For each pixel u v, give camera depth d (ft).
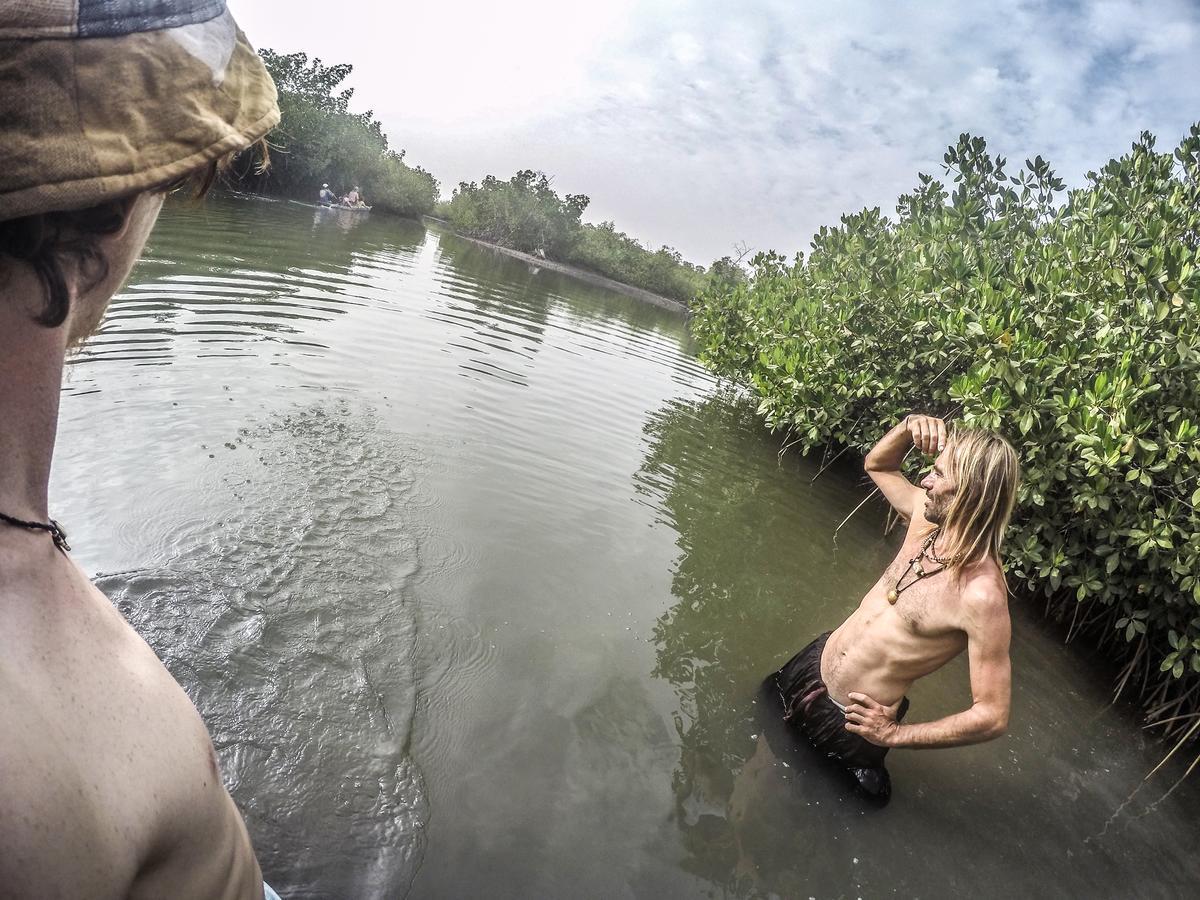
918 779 10.85
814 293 29.89
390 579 12.27
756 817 9.27
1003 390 17.53
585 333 44.55
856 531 21.18
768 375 26.50
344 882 7.11
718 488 21.79
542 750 9.53
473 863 7.69
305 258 40.40
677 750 10.12
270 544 12.25
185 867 1.85
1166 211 18.62
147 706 1.72
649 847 8.46
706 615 14.01
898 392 24.17
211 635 9.93
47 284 1.44
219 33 1.75
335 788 8.17
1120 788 12.25
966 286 21.27
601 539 16.06
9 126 1.32
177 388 17.33
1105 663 17.26
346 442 17.08
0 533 1.47
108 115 1.46
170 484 13.24
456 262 68.28
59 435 13.83
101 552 10.99
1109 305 17.30
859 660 10.19
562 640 11.98
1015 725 13.17
